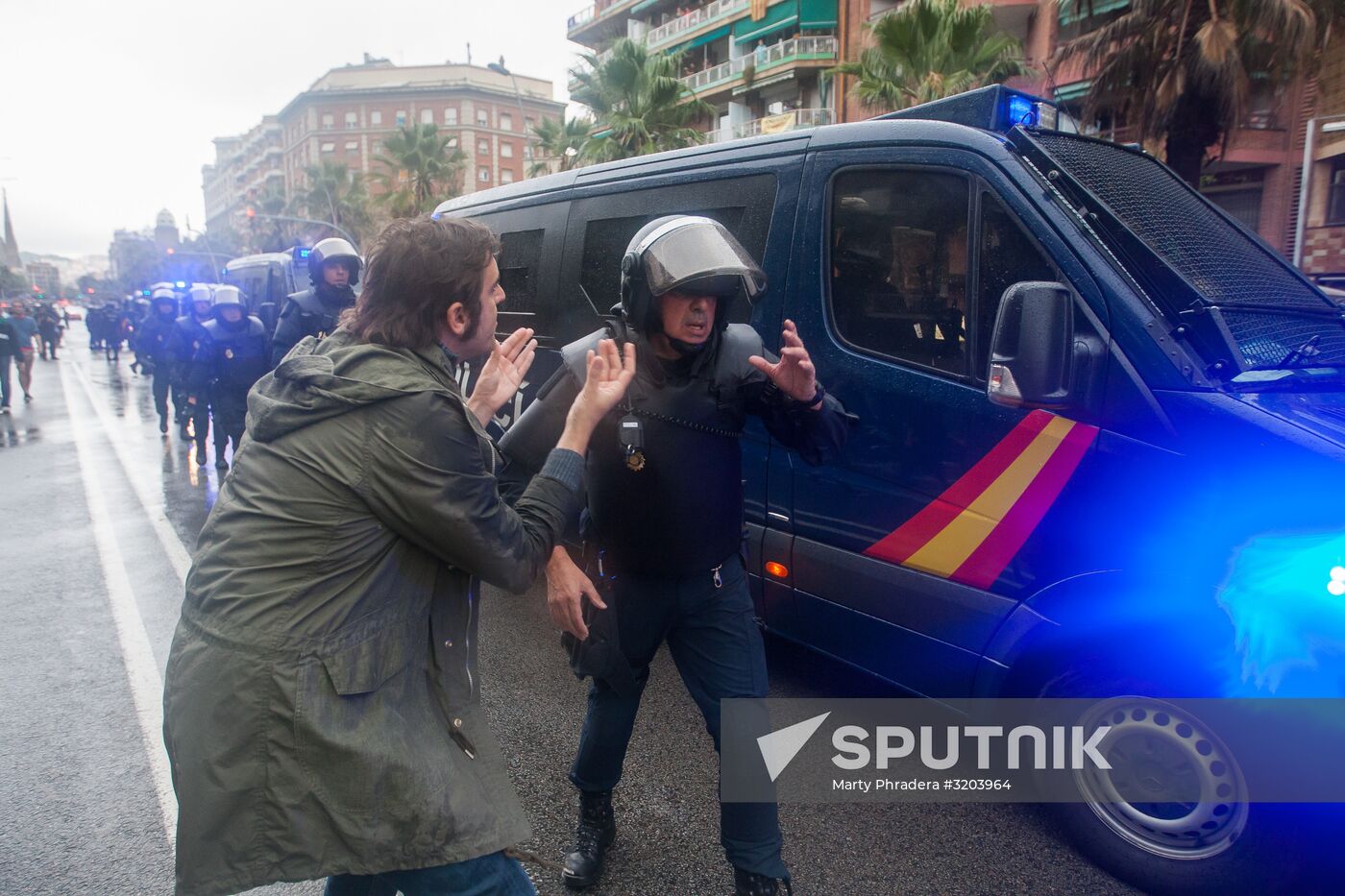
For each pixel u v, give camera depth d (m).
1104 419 2.53
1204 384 2.40
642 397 2.10
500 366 2.03
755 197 3.72
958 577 2.93
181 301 18.20
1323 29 11.54
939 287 3.02
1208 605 2.33
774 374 2.04
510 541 1.59
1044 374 2.42
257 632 1.45
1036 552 2.71
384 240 1.62
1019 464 2.74
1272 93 12.12
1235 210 19.30
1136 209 2.92
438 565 1.62
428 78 79.69
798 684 3.98
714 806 3.00
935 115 3.33
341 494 1.48
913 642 3.08
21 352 15.53
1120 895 2.53
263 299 16.73
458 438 1.52
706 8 37.44
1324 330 2.92
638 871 2.65
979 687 2.87
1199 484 2.34
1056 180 2.82
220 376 8.26
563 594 2.03
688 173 4.10
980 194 2.92
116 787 3.13
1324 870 2.34
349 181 61.59
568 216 4.83
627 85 25.73
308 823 1.46
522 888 1.63
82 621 4.75
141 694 3.86
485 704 3.77
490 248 1.67
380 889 1.87
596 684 2.47
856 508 3.25
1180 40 11.54
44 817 2.94
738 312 3.68
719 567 2.24
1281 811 2.29
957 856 2.72
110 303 28.73
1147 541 2.45
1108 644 2.55
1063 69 14.07
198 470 9.23
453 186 44.59
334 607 1.49
